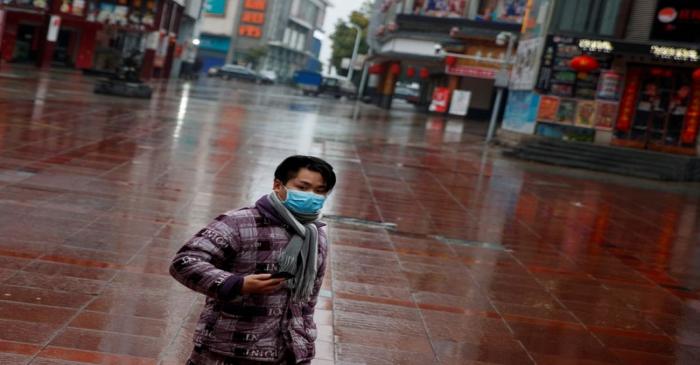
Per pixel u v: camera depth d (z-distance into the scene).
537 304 7.00
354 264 7.61
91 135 14.50
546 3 23.94
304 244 2.90
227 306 2.86
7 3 37.28
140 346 4.77
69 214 7.96
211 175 11.88
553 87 23.30
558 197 14.81
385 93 50.00
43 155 11.39
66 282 5.78
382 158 18.14
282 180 2.95
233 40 93.75
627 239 11.08
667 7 21.59
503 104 45.12
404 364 5.09
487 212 12.03
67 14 39.62
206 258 2.77
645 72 22.62
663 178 19.88
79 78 34.38
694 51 20.61
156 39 43.00
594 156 21.12
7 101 18.16
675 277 8.94
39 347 4.52
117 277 6.09
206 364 2.89
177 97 30.91
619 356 5.81
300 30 109.19
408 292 6.86
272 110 31.17
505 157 21.83
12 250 6.40
